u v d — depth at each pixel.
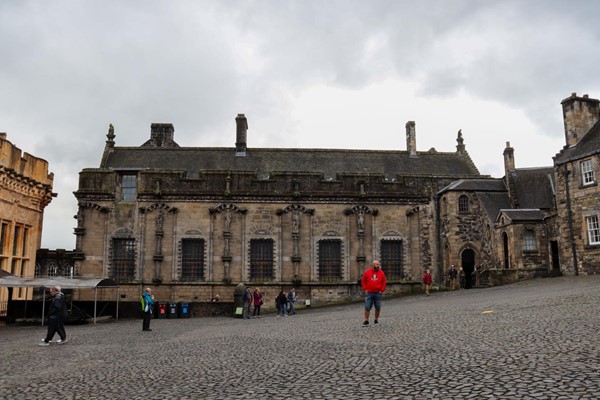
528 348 11.04
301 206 45.28
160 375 11.45
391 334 15.54
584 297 19.77
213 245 44.19
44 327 29.52
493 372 9.17
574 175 37.41
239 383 10.00
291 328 21.36
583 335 11.89
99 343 19.42
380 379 9.41
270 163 49.25
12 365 14.05
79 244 43.53
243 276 43.91
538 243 39.56
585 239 36.09
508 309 19.14
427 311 22.66
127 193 44.91
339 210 45.62
